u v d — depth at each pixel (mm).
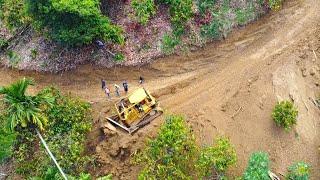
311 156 31422
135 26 34531
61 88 35125
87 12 30969
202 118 32844
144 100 32250
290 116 31094
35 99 31031
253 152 31578
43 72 35500
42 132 32281
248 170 28859
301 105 32562
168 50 34750
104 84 34656
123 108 32562
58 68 35312
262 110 32531
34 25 33688
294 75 33344
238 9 34781
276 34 34531
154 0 34531
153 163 30031
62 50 35125
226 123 32531
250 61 34125
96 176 32188
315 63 33594
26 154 32719
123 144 32375
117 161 32469
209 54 34719
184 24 34562
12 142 31312
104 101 34312
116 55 34750
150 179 29531
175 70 34688
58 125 32469
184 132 30250
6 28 36000
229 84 33719
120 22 34812
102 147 32750
